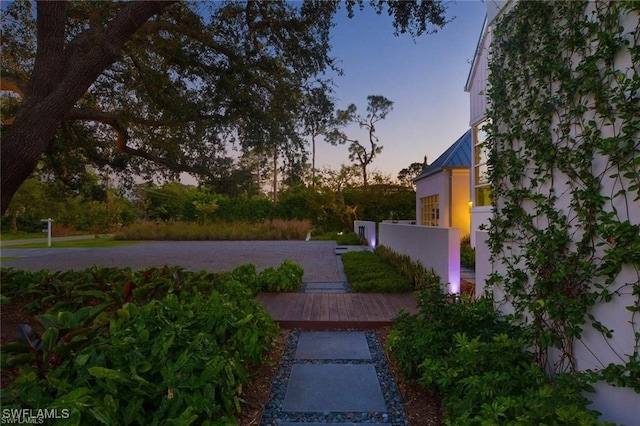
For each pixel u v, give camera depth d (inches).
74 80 172.2
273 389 110.3
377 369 124.8
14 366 84.5
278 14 234.2
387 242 409.1
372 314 181.9
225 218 901.2
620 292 75.0
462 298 132.6
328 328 170.4
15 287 185.3
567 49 92.9
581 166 85.1
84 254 471.5
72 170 307.9
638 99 71.1
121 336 91.7
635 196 72.8
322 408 99.1
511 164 116.7
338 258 431.8
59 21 185.5
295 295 226.5
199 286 175.2
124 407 74.6
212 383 83.8
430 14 214.2
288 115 260.7
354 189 890.7
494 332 109.8
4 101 259.1
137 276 186.1
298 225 791.1
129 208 947.3
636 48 70.6
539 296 98.6
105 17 233.3
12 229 965.8
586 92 84.9
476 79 335.6
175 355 89.9
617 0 77.5
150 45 239.6
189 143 283.1
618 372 71.6
